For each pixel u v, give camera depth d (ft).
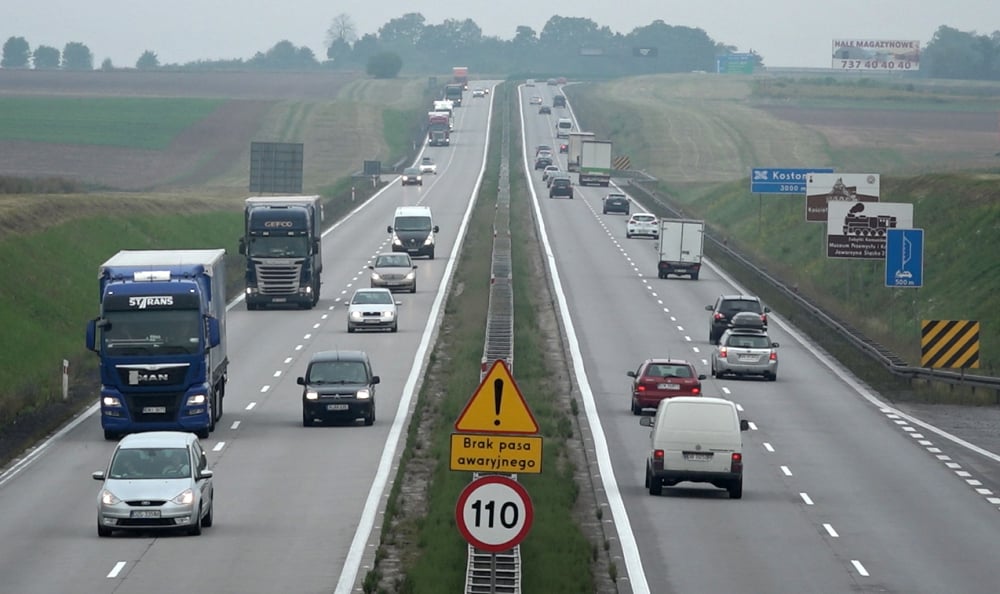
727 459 281.74
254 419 380.78
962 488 303.68
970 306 600.39
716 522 260.01
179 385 347.36
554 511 257.75
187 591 202.08
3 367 458.91
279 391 427.74
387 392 418.72
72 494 285.02
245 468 311.06
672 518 262.88
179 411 348.18
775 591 207.31
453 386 415.44
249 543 236.84
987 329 570.05
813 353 543.39
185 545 235.40
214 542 237.66
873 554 234.99
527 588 196.03
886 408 426.10
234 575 212.23
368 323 545.44
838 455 343.26
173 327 346.74
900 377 480.23
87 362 491.72
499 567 187.83
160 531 245.86
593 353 510.58
